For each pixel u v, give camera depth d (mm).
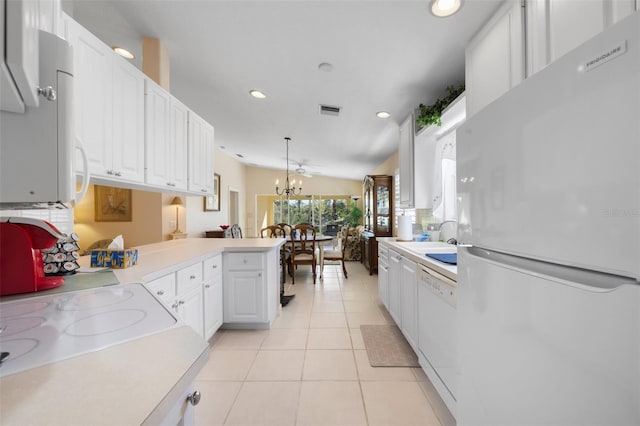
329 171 7906
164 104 2100
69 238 1362
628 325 462
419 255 1928
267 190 8828
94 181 1650
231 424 1405
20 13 474
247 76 2590
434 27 1671
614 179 485
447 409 1517
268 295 2533
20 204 794
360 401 1579
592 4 907
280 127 4109
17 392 426
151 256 1948
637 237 454
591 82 520
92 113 1437
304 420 1436
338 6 1600
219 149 6492
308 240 4496
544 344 616
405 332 2180
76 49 1340
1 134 626
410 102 2842
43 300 941
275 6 1653
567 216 573
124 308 857
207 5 1718
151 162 1932
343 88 2605
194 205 5465
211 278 2244
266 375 1831
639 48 445
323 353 2123
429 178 2992
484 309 841
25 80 518
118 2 1771
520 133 699
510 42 1343
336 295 3703
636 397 452
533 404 648
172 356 549
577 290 540
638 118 448
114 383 454
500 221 783
